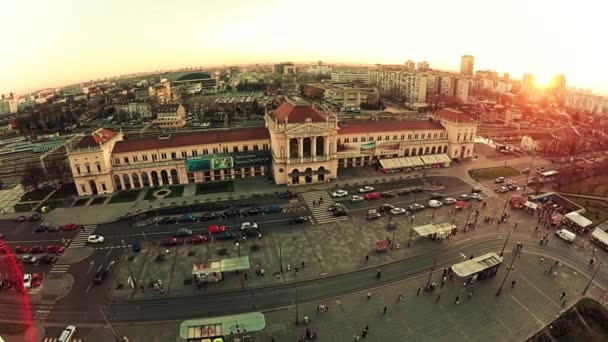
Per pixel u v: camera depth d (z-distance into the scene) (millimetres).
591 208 108812
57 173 133375
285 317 66625
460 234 94750
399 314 67188
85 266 83188
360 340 61156
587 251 87938
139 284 76188
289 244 90062
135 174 124875
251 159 130750
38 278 77125
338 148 138500
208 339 57844
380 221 101188
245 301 70938
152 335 62844
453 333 62906
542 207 109375
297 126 119125
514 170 142500
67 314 68312
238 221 101938
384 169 137625
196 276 76000
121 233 97250
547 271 80000
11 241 94688
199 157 127625
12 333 63969
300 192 120500
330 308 68875
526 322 65625
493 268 77000
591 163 143250
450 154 153375
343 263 82438
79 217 106062
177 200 115562
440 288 74312
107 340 61938
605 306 69875
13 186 134875
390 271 79875
